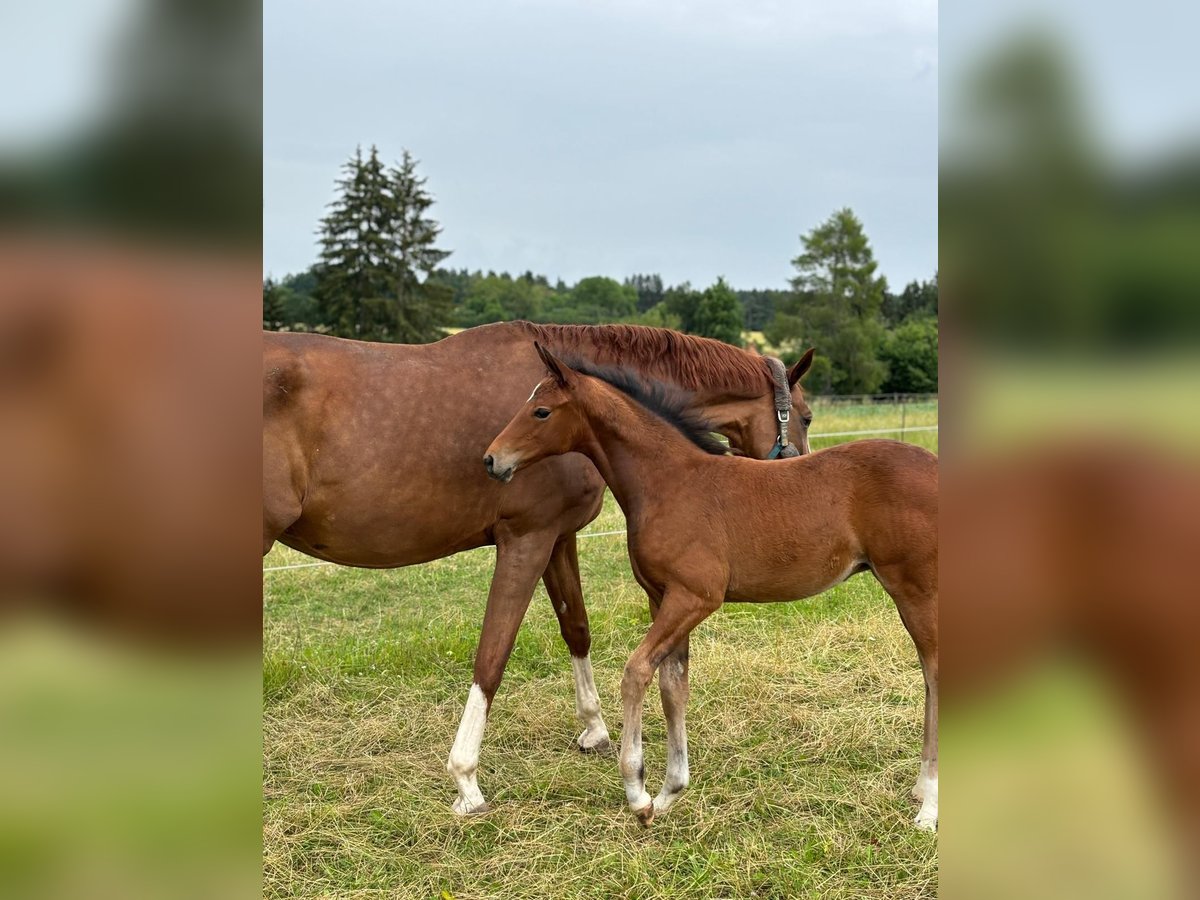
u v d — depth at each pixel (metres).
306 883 2.93
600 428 3.23
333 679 4.64
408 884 2.93
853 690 4.46
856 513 3.14
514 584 3.53
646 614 5.70
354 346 3.37
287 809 3.36
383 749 3.96
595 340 3.78
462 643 5.15
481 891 2.88
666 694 3.30
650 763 3.79
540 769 3.74
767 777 3.62
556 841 3.17
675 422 3.30
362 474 3.28
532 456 3.19
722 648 4.96
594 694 3.99
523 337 3.67
